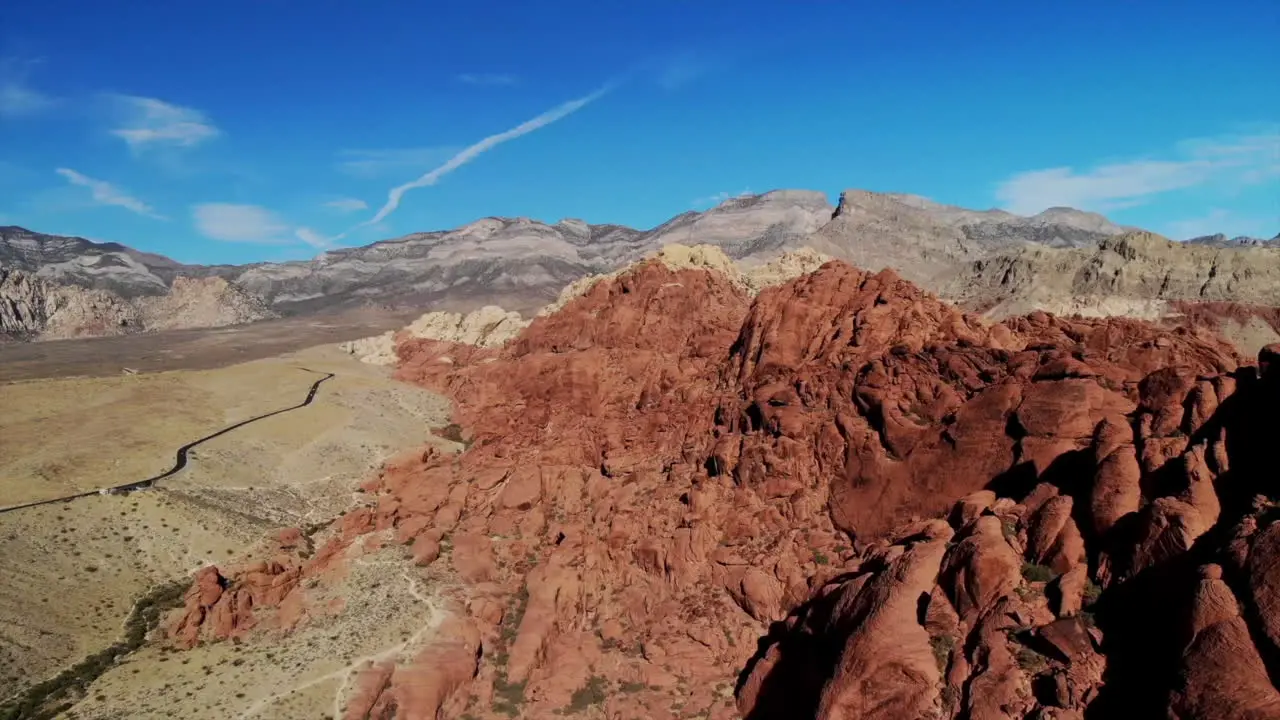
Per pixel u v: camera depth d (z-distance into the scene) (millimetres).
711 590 53594
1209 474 35844
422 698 46938
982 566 37250
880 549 46656
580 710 47719
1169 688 28359
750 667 47469
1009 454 46344
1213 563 30469
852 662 36781
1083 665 32188
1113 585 35375
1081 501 39656
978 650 35000
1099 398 44250
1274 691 25906
